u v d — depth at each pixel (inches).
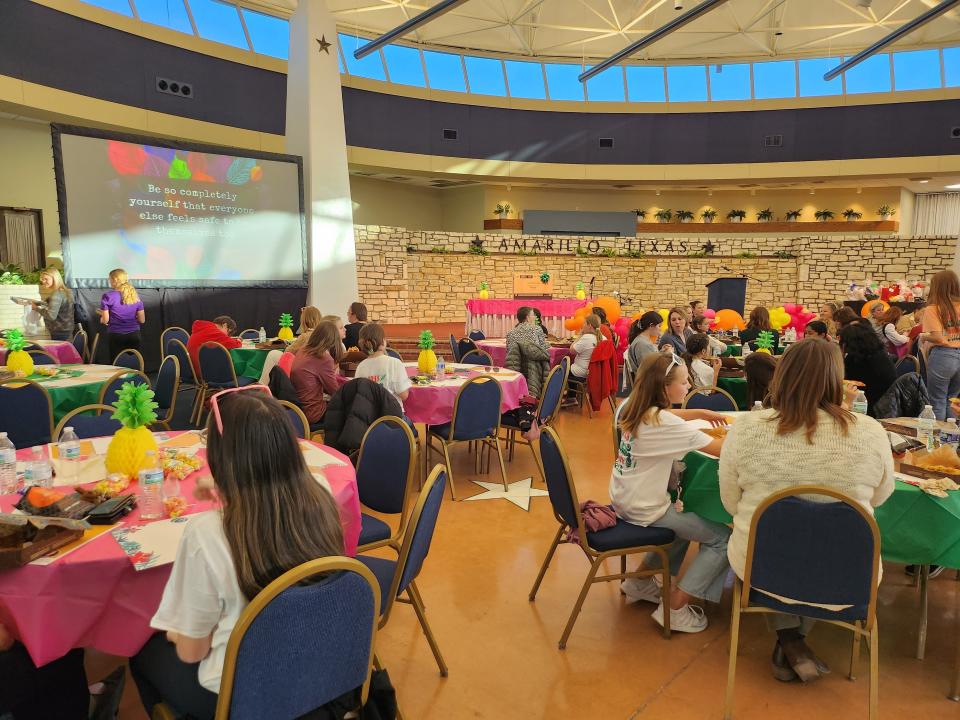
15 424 145.9
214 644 55.3
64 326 291.0
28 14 459.5
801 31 704.4
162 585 67.5
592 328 280.4
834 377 82.0
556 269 732.0
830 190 855.1
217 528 54.2
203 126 572.7
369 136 704.4
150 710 70.1
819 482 81.9
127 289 281.9
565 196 852.6
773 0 641.6
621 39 721.6
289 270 394.6
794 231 857.5
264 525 54.0
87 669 93.8
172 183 352.2
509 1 649.6
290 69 406.3
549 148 780.6
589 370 280.4
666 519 107.7
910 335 271.7
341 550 60.0
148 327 350.9
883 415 161.2
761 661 101.1
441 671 96.7
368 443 117.6
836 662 100.5
